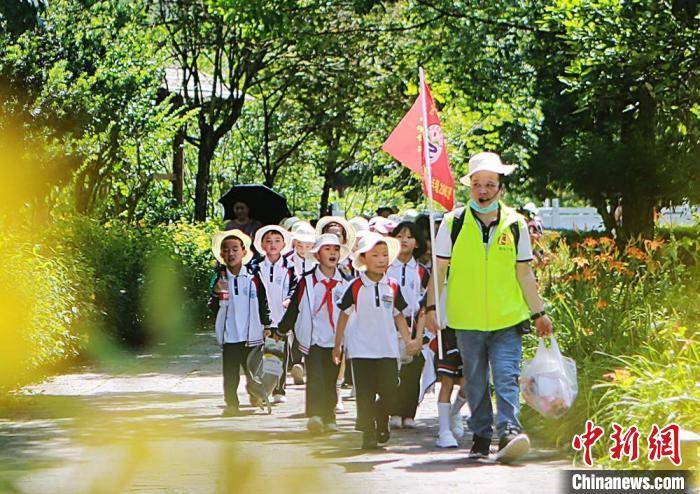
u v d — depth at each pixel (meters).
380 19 88.19
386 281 25.28
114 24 68.06
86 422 28.81
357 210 118.62
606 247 33.66
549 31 65.06
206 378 42.94
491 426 23.45
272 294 36.88
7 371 35.09
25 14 56.72
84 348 45.78
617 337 28.95
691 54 52.41
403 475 20.72
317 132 109.12
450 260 23.31
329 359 28.66
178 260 59.66
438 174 26.66
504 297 22.94
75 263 48.16
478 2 70.31
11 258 38.88
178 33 91.06
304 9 74.88
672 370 23.50
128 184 72.12
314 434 28.03
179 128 83.50
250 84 91.88
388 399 25.34
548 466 21.88
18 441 24.94
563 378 22.83
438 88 75.88
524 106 78.12
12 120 45.94
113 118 61.47
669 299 30.03
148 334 52.25
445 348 25.50
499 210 23.25
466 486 19.33
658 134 67.38
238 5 72.38
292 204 127.38
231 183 118.25
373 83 96.12
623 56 52.91
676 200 65.38
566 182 82.50
